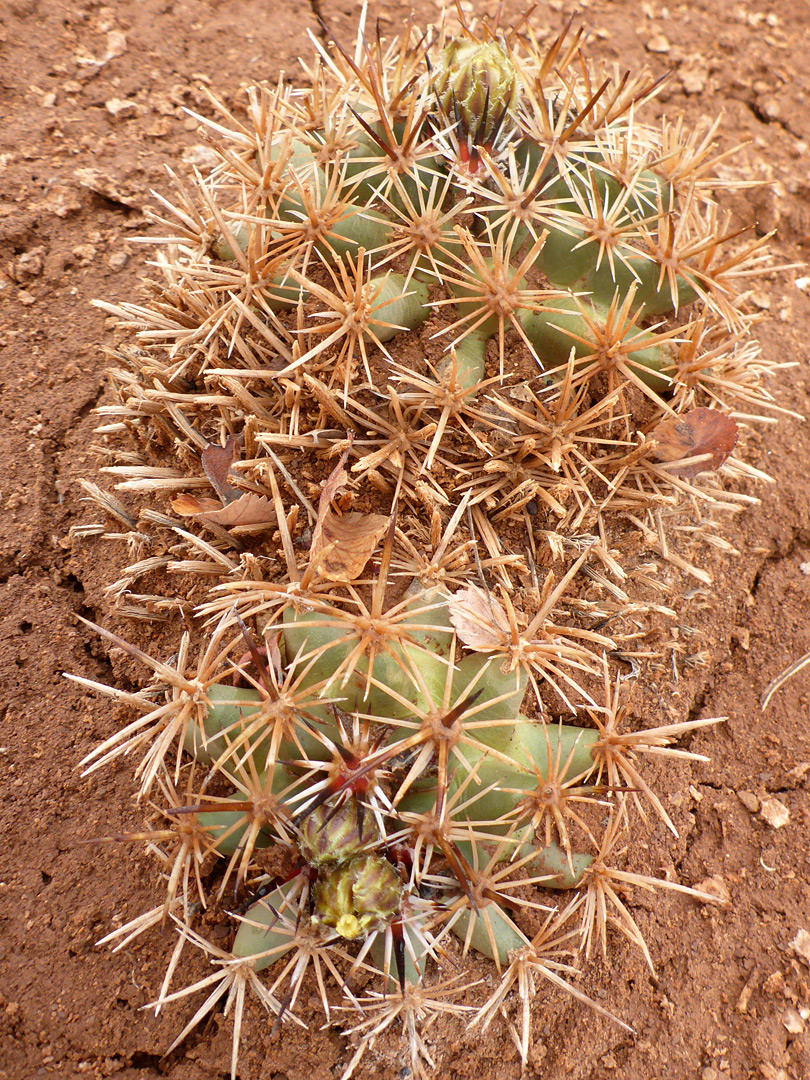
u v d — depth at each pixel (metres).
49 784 0.24
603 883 0.22
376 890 0.19
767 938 0.24
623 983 0.24
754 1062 0.24
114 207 0.31
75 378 0.28
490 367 0.23
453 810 0.20
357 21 0.36
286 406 0.23
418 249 0.22
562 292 0.22
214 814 0.21
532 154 0.23
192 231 0.24
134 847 0.23
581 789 0.21
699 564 0.27
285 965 0.23
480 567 0.22
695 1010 0.24
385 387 0.22
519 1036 0.23
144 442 0.25
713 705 0.26
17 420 0.27
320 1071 0.22
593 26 0.38
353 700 0.21
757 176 0.35
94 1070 0.22
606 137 0.23
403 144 0.22
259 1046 0.23
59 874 0.23
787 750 0.26
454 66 0.22
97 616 0.25
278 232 0.22
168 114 0.33
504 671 0.20
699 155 0.24
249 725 0.21
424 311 0.23
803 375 0.31
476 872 0.21
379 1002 0.22
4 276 0.29
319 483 0.22
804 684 0.27
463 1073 0.23
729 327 0.24
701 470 0.24
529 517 0.23
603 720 0.24
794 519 0.28
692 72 0.37
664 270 0.23
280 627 0.20
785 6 0.40
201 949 0.23
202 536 0.24
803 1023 0.24
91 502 0.26
